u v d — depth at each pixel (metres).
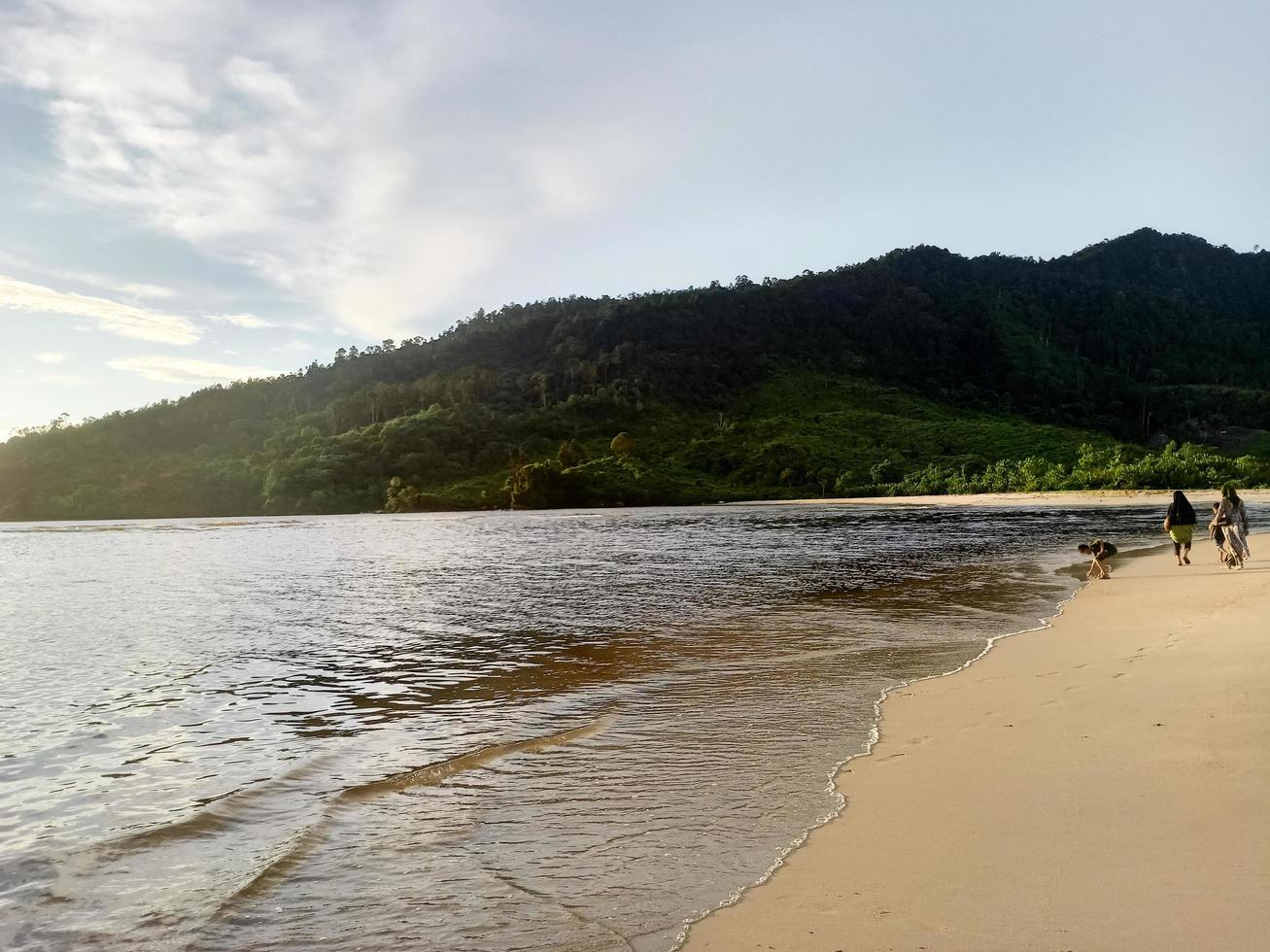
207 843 5.87
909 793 6.18
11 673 12.20
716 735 8.14
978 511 74.31
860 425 172.62
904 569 25.86
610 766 7.27
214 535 65.00
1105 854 4.81
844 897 4.52
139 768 7.64
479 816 6.16
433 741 8.34
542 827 5.91
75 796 6.92
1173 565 22.25
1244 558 20.55
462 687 10.88
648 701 9.68
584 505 127.38
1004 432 159.50
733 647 13.11
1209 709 7.73
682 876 4.97
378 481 142.50
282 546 48.34
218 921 4.63
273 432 181.00
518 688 10.73
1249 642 10.69
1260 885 4.30
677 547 38.94
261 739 8.56
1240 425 197.38
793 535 46.56
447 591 23.02
